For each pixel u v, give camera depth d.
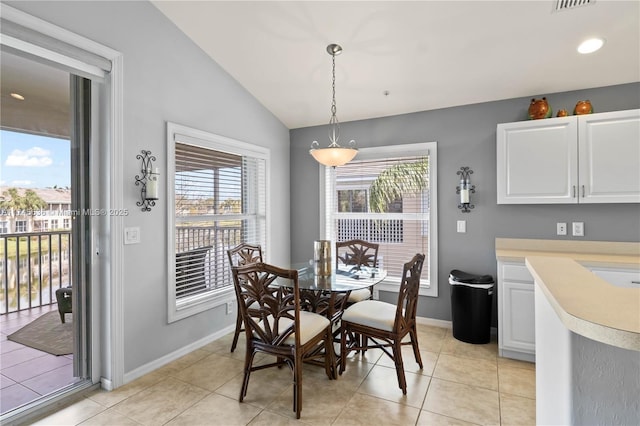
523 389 2.24
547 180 2.76
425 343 3.01
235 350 2.90
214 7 2.46
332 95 3.45
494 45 2.52
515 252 2.89
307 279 2.58
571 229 2.90
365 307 2.56
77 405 2.07
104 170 2.25
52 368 2.37
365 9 2.30
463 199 3.22
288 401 2.13
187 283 2.89
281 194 4.12
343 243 3.43
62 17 1.96
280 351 2.05
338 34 2.57
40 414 1.97
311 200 4.16
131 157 2.36
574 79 2.78
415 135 3.55
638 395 0.84
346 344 2.75
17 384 2.18
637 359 0.84
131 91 2.35
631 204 2.72
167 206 2.64
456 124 3.35
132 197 2.37
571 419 0.92
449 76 2.95
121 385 2.29
